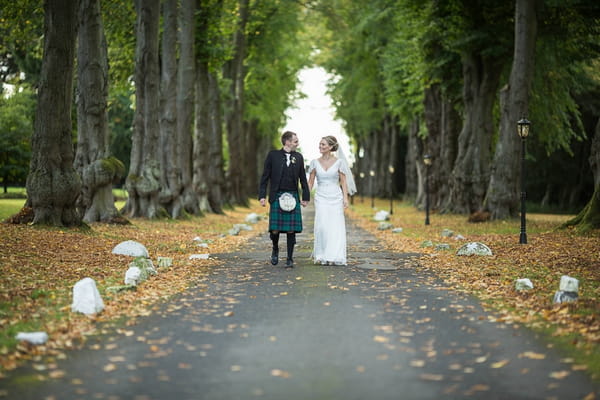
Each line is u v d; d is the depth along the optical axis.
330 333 6.08
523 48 24.50
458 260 12.40
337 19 42.62
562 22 26.47
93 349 5.45
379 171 66.44
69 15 15.01
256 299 7.93
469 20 28.64
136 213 23.05
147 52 22.58
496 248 15.02
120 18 27.27
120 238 15.58
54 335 5.78
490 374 4.77
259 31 39.84
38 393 4.30
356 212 40.78
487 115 30.88
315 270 10.79
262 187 11.18
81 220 15.71
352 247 15.92
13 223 15.12
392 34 40.97
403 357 5.24
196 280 9.55
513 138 25.45
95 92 19.41
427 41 31.03
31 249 11.56
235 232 20.66
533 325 6.35
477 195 31.12
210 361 5.10
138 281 8.93
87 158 19.50
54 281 8.75
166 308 7.32
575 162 48.38
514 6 27.41
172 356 5.25
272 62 44.06
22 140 45.69
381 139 66.06
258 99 47.75
